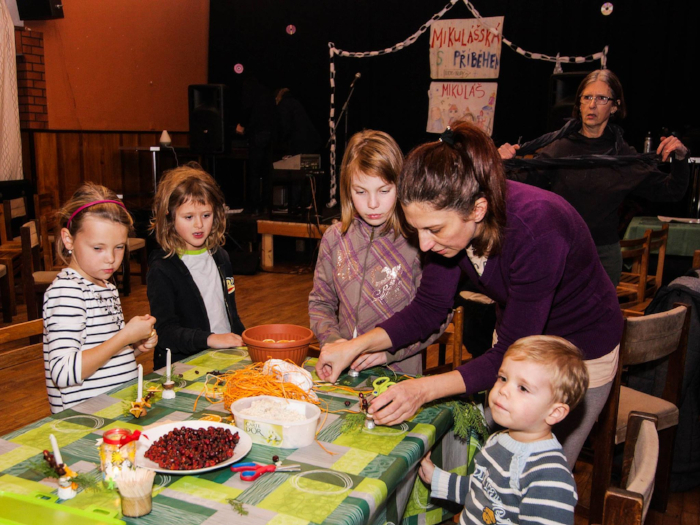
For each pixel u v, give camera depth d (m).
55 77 6.35
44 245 4.31
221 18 8.44
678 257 4.39
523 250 1.25
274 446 1.13
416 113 7.65
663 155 2.50
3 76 5.68
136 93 7.35
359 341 1.50
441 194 1.14
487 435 1.42
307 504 0.93
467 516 1.25
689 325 2.10
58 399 1.54
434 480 1.30
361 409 1.30
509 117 7.05
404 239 1.73
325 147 8.20
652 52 6.24
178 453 1.04
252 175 6.60
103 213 1.50
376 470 1.05
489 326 2.86
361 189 1.63
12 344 4.03
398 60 7.64
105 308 1.61
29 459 1.07
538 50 6.77
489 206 1.19
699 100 6.14
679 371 2.14
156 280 1.88
